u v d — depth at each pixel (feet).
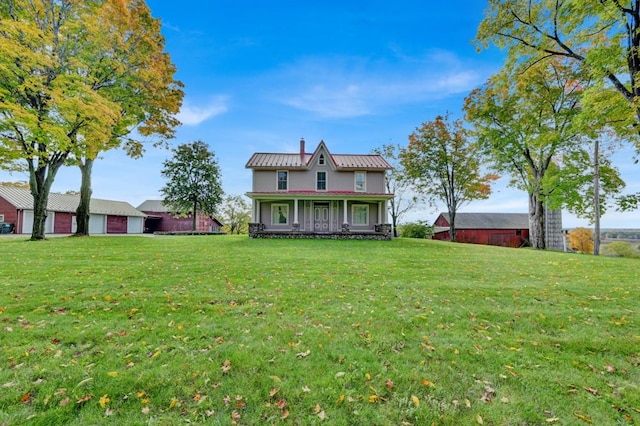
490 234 112.68
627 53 30.35
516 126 58.08
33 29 37.83
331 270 25.46
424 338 12.04
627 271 26.32
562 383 9.09
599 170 57.98
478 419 7.54
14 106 36.32
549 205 60.18
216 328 12.75
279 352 10.71
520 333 12.74
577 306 16.24
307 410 7.80
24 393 8.16
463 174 79.71
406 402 8.16
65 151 47.70
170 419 7.41
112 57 47.65
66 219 99.40
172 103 59.16
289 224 68.85
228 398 8.19
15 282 19.31
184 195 104.06
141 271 23.50
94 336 11.66
